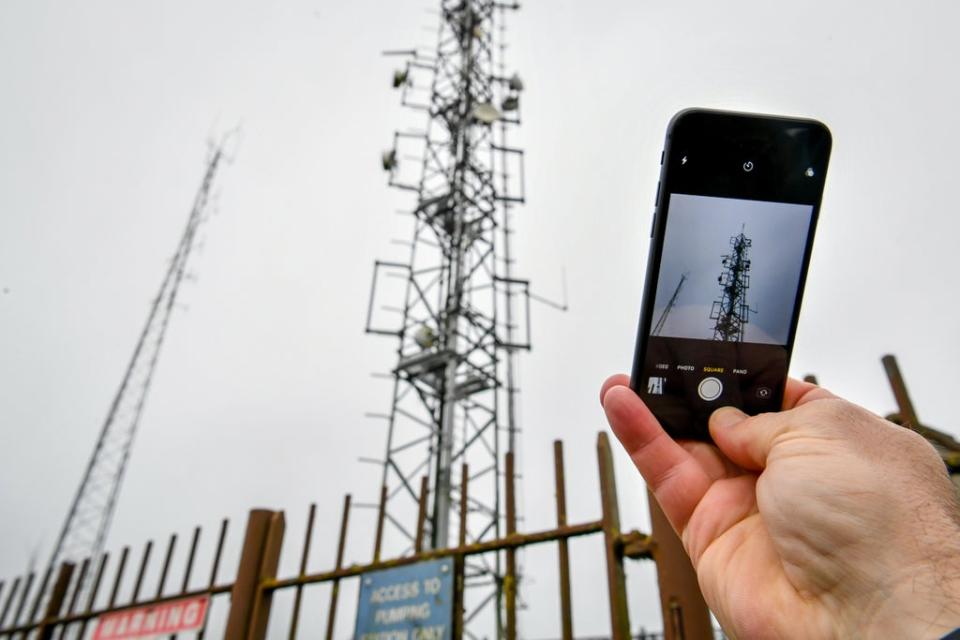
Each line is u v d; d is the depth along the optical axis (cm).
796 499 96
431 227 906
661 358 132
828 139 136
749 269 133
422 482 411
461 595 352
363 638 367
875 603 84
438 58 1098
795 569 95
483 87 1031
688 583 275
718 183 134
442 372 753
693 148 135
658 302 133
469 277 820
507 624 317
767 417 113
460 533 369
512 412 774
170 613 458
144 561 515
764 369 130
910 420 300
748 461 118
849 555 88
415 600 361
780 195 135
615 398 131
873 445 96
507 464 362
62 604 581
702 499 125
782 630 96
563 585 311
